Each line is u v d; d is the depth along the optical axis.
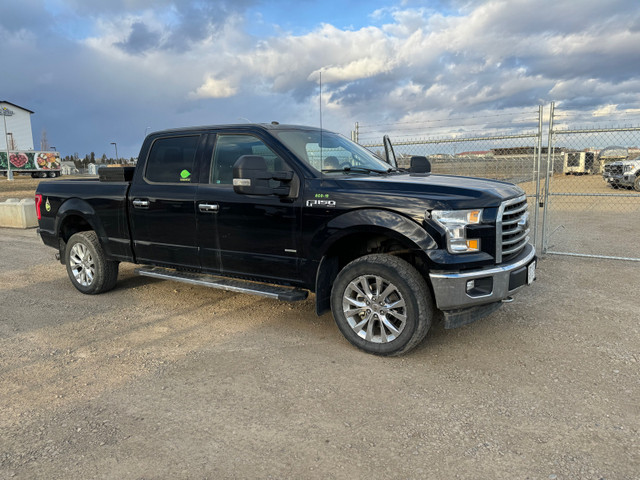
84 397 3.27
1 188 31.47
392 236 3.66
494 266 3.64
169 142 5.04
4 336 4.47
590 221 11.41
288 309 5.14
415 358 3.82
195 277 4.88
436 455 2.56
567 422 2.86
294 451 2.62
